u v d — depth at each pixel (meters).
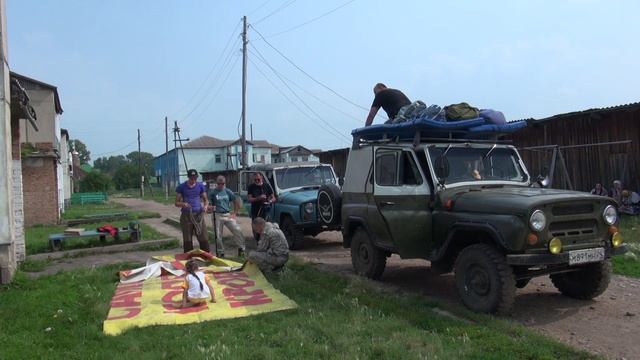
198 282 6.95
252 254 8.91
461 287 6.66
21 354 5.15
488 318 6.07
